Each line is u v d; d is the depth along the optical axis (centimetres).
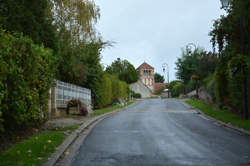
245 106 1303
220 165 548
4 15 1253
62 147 697
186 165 547
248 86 1366
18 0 1314
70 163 567
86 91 2331
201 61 4403
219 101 2011
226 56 1634
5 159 529
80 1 2202
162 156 626
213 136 929
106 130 1088
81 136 930
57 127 1044
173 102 3750
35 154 593
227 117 1461
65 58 1983
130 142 809
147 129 1111
